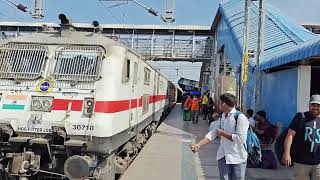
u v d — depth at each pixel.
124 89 7.50
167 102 25.66
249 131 7.28
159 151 12.06
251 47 15.09
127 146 9.02
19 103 6.89
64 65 7.12
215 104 23.73
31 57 7.27
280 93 12.41
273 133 9.57
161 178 8.48
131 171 9.07
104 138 6.56
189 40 37.81
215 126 5.77
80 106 6.71
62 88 6.88
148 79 11.73
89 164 6.25
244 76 13.45
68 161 6.20
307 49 8.02
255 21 18.70
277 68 12.34
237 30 18.45
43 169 6.80
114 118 6.83
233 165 5.47
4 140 6.79
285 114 11.74
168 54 37.66
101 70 6.93
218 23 29.09
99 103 6.68
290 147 5.50
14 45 7.44
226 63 23.66
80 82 6.89
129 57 7.82
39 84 6.99
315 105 5.36
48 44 7.37
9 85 7.06
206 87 38.22
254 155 7.23
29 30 36.69
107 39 7.54
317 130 5.36
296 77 10.89
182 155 11.51
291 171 9.28
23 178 6.46
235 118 5.49
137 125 9.70
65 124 6.55
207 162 10.50
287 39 15.55
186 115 23.62
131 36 37.69
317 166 5.39
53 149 6.63
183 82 50.75
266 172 9.13
